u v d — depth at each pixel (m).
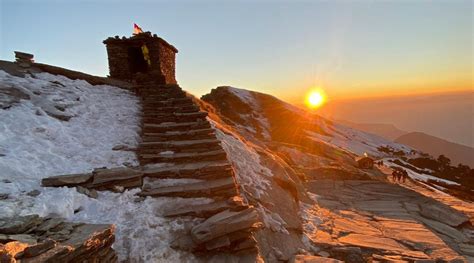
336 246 10.49
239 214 6.84
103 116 12.10
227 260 6.28
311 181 22.55
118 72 17.86
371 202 17.70
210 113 23.86
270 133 81.56
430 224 13.90
